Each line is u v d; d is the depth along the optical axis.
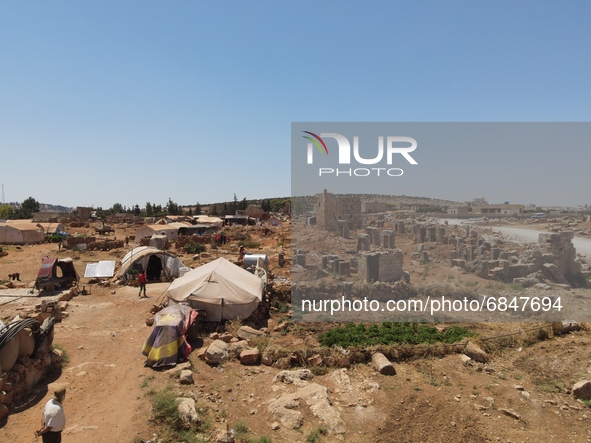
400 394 11.25
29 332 11.06
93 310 19.17
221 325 16.34
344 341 14.80
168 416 8.98
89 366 12.32
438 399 11.05
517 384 12.09
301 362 13.05
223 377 11.79
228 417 9.64
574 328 16.34
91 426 8.87
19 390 10.16
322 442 9.04
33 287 22.41
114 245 44.84
